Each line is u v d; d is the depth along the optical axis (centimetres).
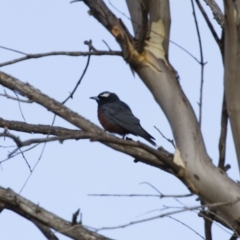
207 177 859
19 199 906
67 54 930
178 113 911
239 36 860
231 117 870
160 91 935
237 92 864
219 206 864
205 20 920
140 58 942
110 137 823
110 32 939
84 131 898
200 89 909
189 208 748
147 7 948
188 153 877
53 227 898
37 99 908
